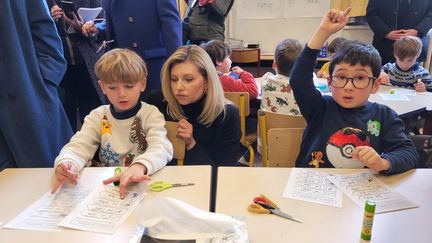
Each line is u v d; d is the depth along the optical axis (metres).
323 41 1.33
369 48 1.36
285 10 4.71
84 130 1.35
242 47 4.80
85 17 2.35
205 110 1.47
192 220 0.75
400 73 2.73
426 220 0.84
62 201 0.96
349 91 1.34
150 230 0.74
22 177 1.12
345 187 1.00
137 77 1.33
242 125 2.34
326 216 0.86
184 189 1.00
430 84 2.64
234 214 0.87
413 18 3.46
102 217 0.87
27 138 1.50
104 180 1.07
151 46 2.12
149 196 0.97
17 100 1.46
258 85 2.77
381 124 1.34
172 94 1.47
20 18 1.45
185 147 1.43
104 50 2.33
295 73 1.40
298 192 0.97
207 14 3.08
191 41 3.18
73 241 0.78
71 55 2.43
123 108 1.34
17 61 1.43
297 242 0.76
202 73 1.43
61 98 2.44
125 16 2.07
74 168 1.12
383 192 0.97
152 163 1.10
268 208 0.88
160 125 1.34
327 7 4.56
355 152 1.09
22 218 0.88
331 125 1.38
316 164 1.36
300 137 1.48
